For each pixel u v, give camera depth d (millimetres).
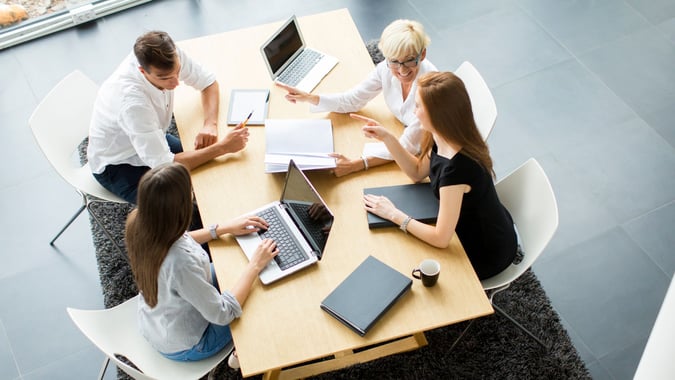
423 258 2285
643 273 3072
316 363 2691
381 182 2518
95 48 4215
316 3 4410
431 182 2373
